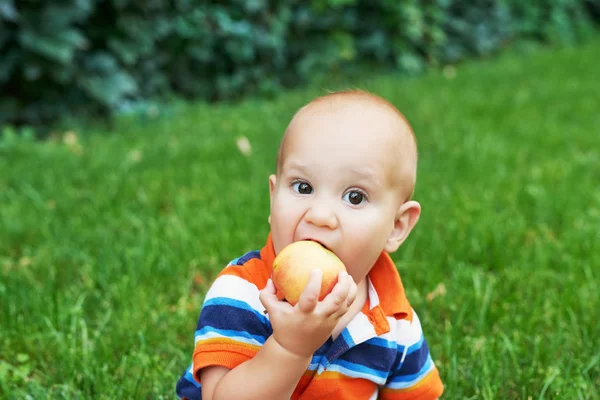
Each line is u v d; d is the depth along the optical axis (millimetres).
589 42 12633
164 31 6430
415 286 2879
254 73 7258
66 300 2672
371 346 1659
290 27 7824
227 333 1591
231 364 1566
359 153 1536
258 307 1627
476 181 4168
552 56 10438
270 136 5223
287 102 6707
